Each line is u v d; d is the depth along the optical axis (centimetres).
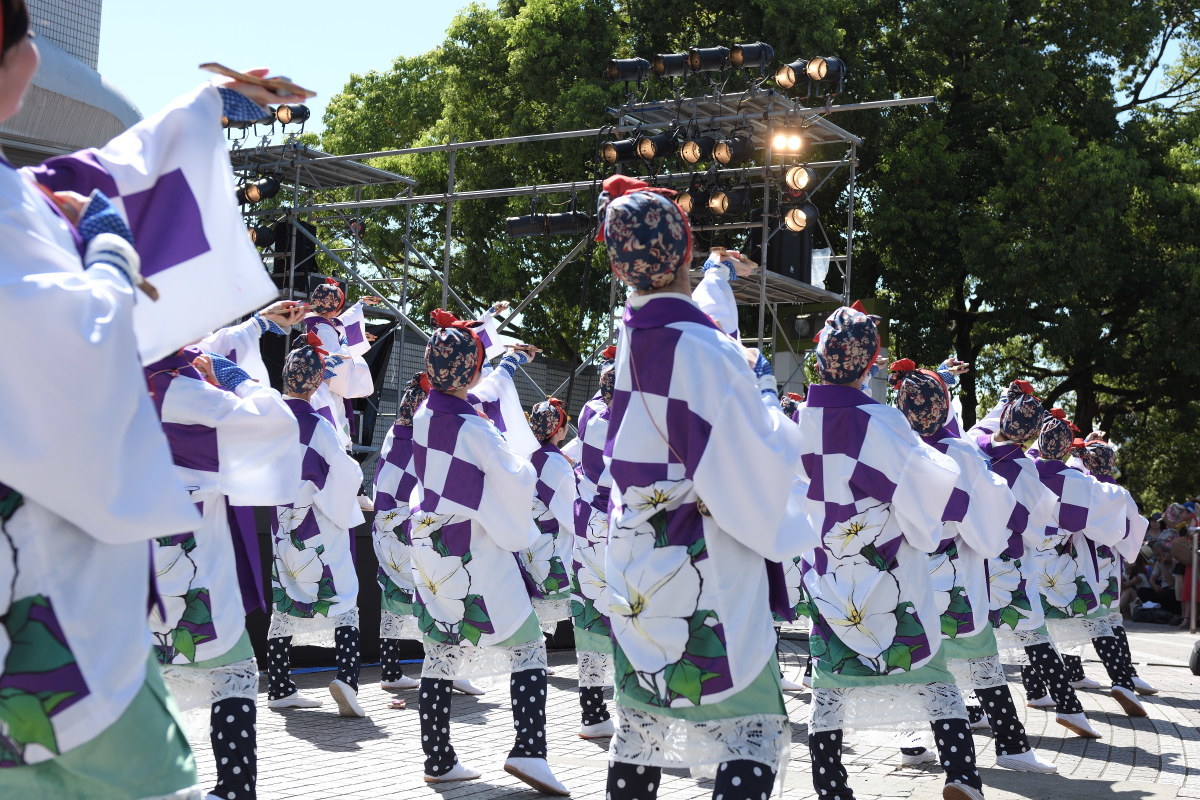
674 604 304
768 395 339
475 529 484
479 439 478
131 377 192
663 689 303
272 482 408
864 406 443
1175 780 532
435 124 2241
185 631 398
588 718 615
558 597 752
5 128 840
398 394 1426
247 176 1506
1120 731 674
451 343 487
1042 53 2003
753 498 299
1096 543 759
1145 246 1955
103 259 198
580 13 1869
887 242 1902
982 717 664
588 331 2200
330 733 601
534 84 1872
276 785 476
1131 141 2022
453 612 483
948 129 1956
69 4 934
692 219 1209
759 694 306
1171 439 2489
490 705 713
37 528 189
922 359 1892
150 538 200
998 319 1988
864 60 1823
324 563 659
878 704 440
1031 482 661
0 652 186
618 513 315
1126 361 2019
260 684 765
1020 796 494
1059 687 658
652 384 306
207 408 396
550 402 743
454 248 2128
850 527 440
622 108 1248
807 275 1313
